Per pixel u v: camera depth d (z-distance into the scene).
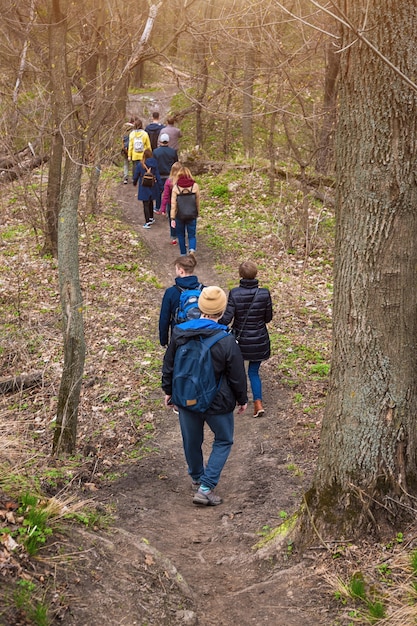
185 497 5.15
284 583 3.64
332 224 13.52
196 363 4.65
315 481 3.93
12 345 8.27
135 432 6.27
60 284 5.42
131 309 9.83
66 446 5.52
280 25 10.43
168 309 6.02
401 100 3.31
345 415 3.72
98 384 7.32
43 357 8.09
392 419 3.63
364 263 3.56
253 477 5.36
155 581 3.49
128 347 8.38
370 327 3.59
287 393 7.05
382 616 3.15
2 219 14.07
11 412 6.57
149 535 4.35
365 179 3.48
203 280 11.33
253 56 12.91
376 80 3.34
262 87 20.62
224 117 22.41
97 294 10.33
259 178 16.62
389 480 3.66
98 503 4.66
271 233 13.39
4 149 13.43
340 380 3.76
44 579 3.14
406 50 3.27
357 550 3.61
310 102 16.47
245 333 6.34
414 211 3.47
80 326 5.42
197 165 17.89
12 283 10.63
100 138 12.48
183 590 3.57
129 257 12.22
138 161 14.22
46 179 15.70
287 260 12.04
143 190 13.83
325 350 8.13
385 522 3.66
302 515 3.93
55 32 5.57
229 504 4.98
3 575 3.02
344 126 3.55
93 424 6.38
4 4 7.32
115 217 14.71
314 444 5.80
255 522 4.58
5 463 4.42
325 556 3.67
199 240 13.28
